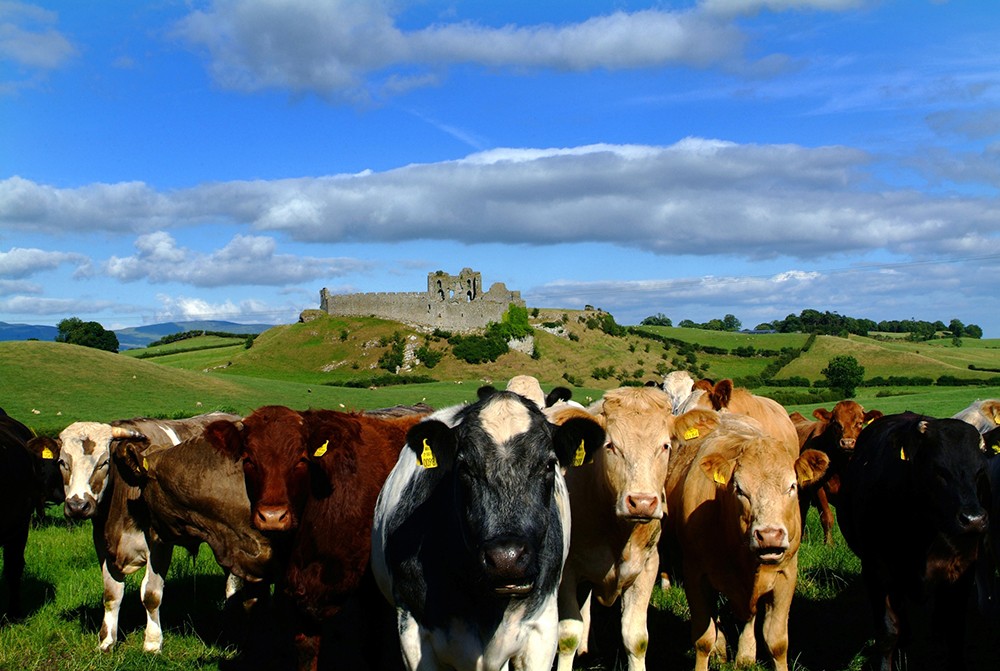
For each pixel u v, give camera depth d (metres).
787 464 7.38
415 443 5.46
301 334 127.06
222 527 8.47
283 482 7.32
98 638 9.67
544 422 5.68
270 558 8.49
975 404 10.65
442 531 5.79
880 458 8.81
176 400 63.66
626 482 6.98
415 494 6.20
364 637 8.00
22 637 9.76
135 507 9.40
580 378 116.44
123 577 9.61
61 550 14.86
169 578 12.38
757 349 125.31
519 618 5.83
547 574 5.96
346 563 7.51
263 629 10.26
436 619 5.79
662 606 10.88
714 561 8.05
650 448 7.01
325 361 118.19
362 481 7.66
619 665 8.64
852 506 9.46
